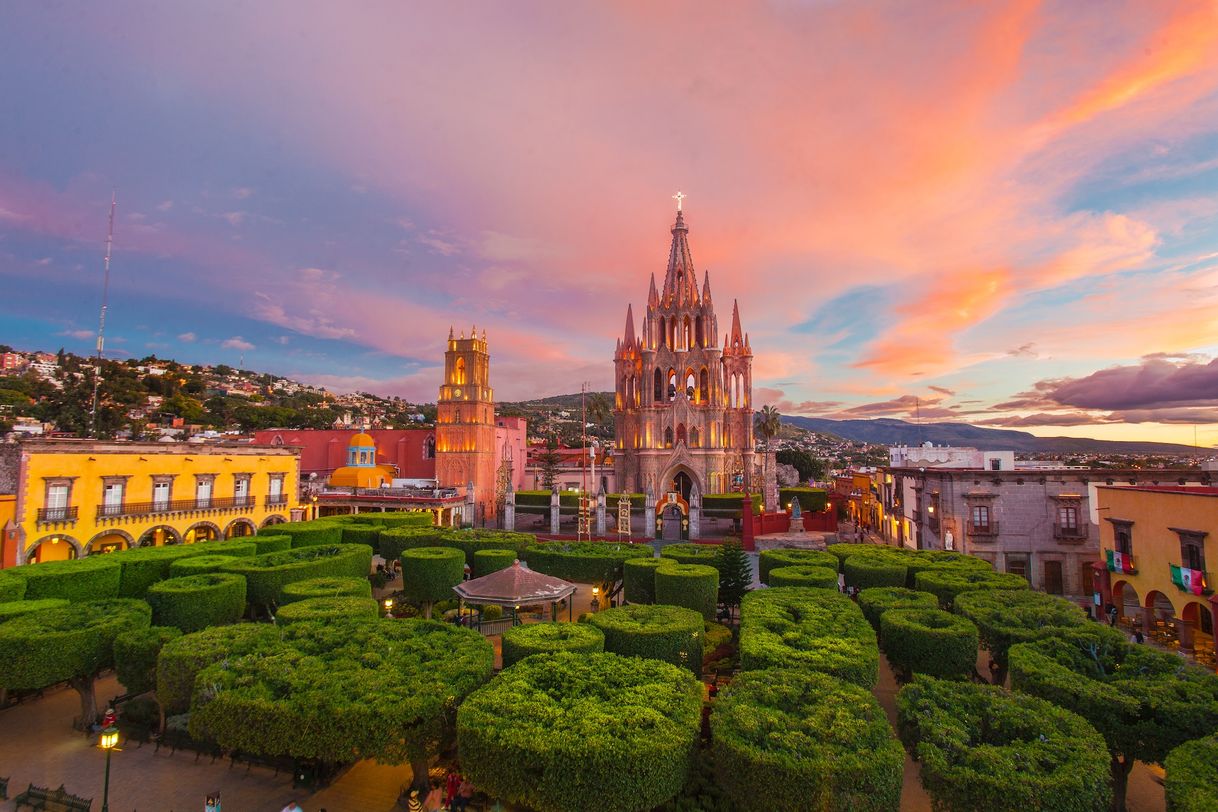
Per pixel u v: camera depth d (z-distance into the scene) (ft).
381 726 60.39
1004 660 85.46
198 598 101.81
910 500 200.34
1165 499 108.88
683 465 333.21
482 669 71.31
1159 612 126.82
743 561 130.82
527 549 159.02
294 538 165.78
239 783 70.03
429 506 248.52
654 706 60.85
